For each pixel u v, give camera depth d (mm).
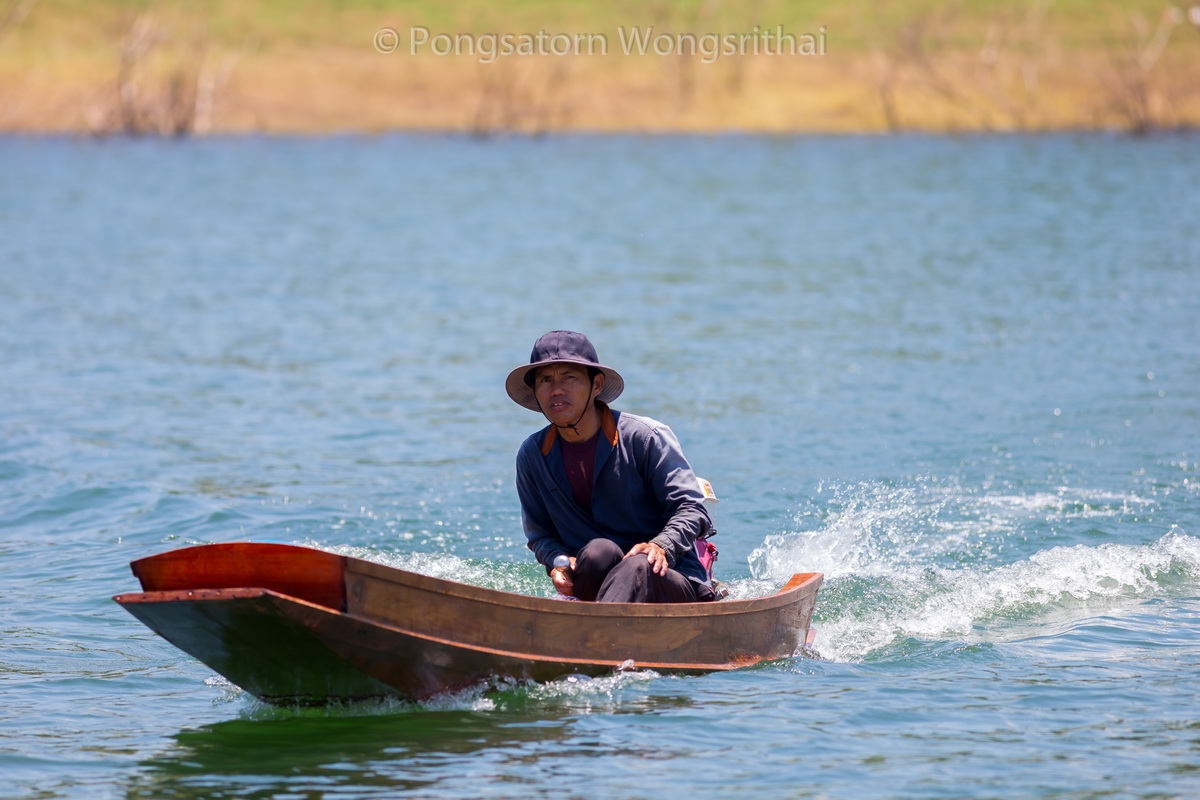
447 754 19484
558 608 21781
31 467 39688
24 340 62344
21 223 116500
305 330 66250
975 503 36031
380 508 36062
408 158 191375
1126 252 90000
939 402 48438
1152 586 29250
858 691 22531
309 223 118625
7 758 19594
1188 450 40969
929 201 129500
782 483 38312
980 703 21844
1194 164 160500
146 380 53812
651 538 24500
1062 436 43094
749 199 136500
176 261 93062
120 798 18141
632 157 190750
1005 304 70625
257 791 18281
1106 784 18328
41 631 26312
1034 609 27906
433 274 87125
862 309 70688
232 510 35375
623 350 60469
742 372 54875
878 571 30719
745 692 22328
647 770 18875
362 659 20109
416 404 50031
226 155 194375
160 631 19922
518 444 44000
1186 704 21688
